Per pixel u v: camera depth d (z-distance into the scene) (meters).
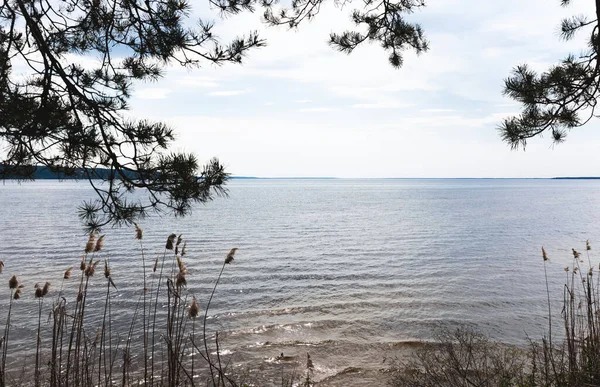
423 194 164.00
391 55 6.66
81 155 4.06
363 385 8.16
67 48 5.17
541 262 26.77
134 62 4.94
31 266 25.34
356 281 21.56
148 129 4.02
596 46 4.39
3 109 3.72
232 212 74.88
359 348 11.20
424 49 6.43
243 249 32.94
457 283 20.92
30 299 16.95
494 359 5.97
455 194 164.12
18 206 87.94
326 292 19.20
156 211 4.18
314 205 95.75
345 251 32.00
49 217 62.22
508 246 34.31
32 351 10.64
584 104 4.59
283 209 82.69
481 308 16.27
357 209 82.69
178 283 3.57
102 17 4.79
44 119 3.85
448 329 13.33
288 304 17.09
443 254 30.48
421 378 5.73
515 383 5.22
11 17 4.55
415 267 25.50
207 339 12.03
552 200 117.62
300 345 11.51
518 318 14.82
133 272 23.14
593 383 4.03
